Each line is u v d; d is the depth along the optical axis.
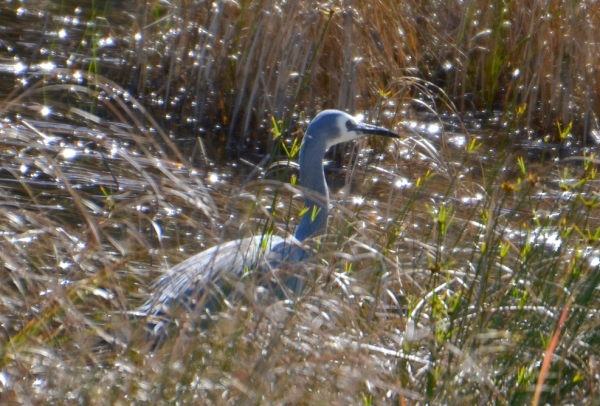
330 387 6.50
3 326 7.12
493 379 6.95
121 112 14.96
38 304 7.76
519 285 7.86
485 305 7.82
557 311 7.29
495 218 8.75
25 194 11.09
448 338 7.16
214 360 6.52
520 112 11.97
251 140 14.62
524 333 7.34
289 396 6.30
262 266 8.58
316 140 10.80
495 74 17.38
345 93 14.51
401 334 7.60
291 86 14.67
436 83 17.69
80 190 11.40
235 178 13.08
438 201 12.21
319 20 14.61
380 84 15.41
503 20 17.61
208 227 10.55
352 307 7.79
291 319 7.12
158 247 10.06
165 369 6.29
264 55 14.66
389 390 6.81
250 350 6.72
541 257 8.41
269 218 8.51
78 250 8.58
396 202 12.13
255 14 14.96
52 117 14.09
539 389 6.41
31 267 8.56
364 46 15.46
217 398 6.23
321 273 8.71
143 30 15.95
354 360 6.75
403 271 8.55
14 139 11.87
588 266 8.29
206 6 15.58
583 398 6.83
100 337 7.41
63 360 6.85
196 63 15.34
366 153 14.10
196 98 15.16
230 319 6.99
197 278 8.16
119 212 10.45
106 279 8.23
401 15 16.88
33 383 6.54
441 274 8.59
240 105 14.91
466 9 17.39
